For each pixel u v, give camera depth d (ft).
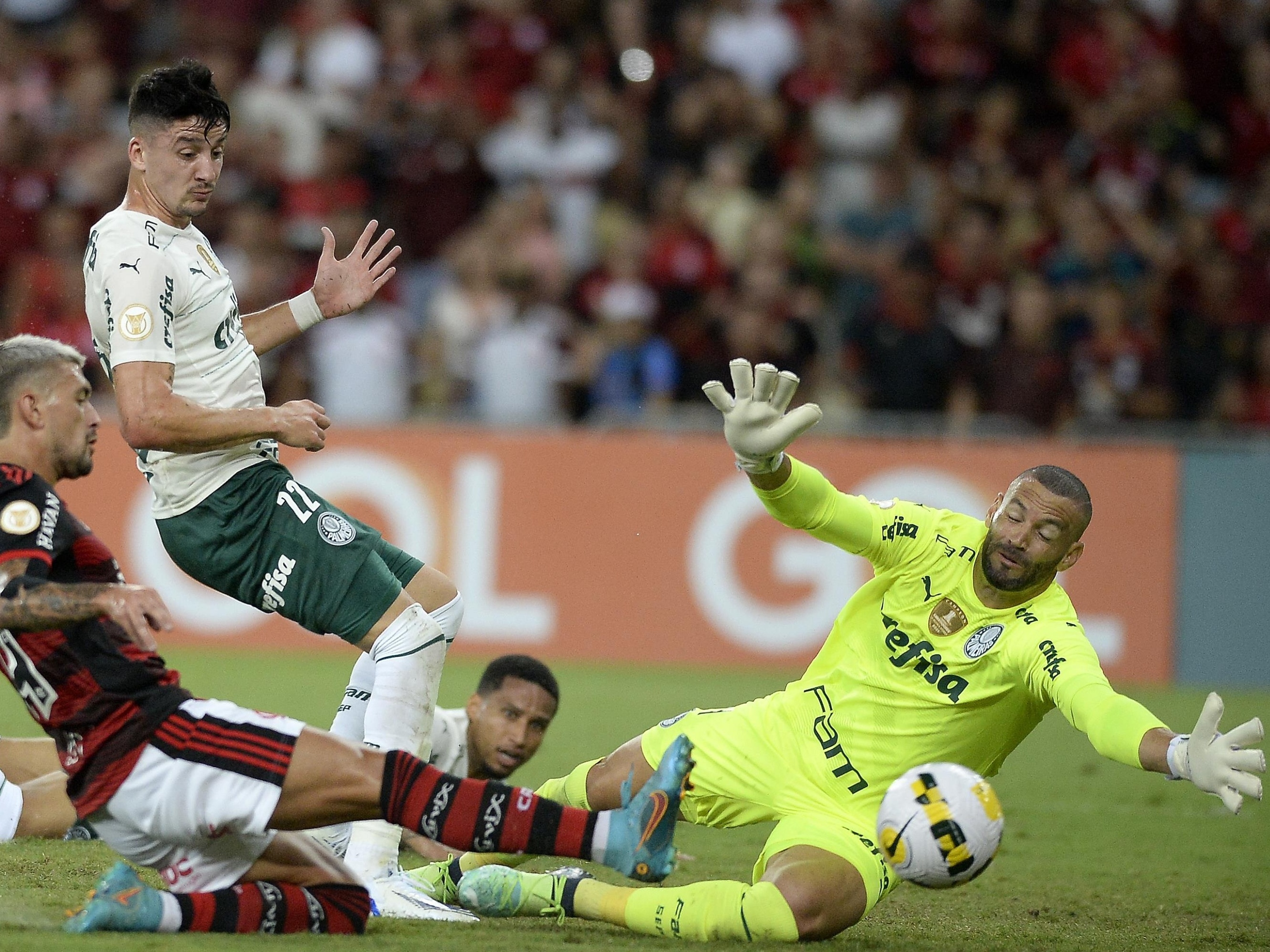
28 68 170.91
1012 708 48.42
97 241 47.67
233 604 126.31
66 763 41.83
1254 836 70.69
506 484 125.39
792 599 122.11
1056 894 57.98
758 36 172.14
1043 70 173.27
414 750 49.14
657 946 43.86
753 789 49.83
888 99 165.58
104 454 125.39
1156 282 150.41
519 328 140.97
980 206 155.53
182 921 41.81
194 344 48.60
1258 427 140.26
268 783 41.34
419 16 170.09
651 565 123.95
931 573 49.06
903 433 127.34
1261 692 119.96
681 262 148.56
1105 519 122.62
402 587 50.85
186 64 48.34
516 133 161.99
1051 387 135.33
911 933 49.85
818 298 145.28
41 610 39.09
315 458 126.93
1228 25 176.45
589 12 174.40
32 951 38.78
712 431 124.88
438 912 47.47
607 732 90.89
